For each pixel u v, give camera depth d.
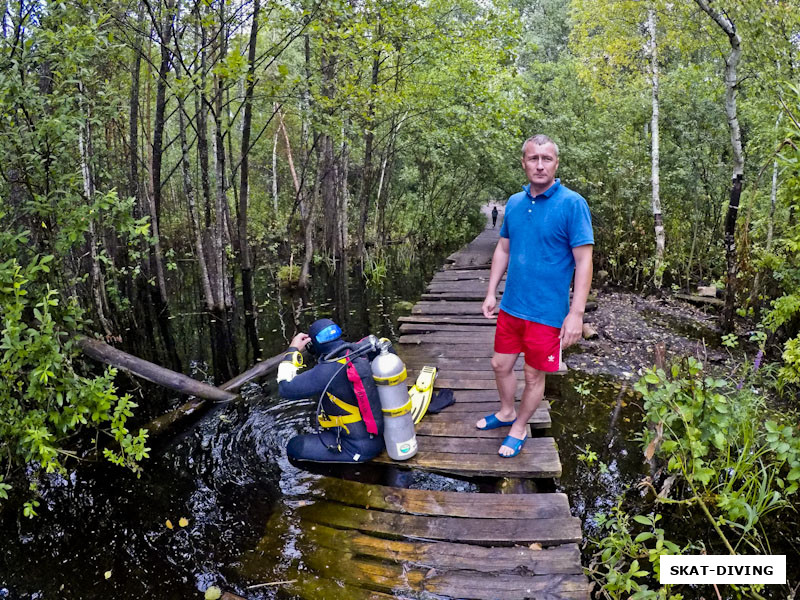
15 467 3.54
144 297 9.20
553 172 2.85
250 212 15.02
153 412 4.57
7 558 2.86
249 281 8.83
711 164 9.63
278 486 3.34
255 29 7.02
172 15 6.75
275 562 2.69
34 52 3.62
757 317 6.98
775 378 4.85
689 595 2.55
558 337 3.03
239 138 16.81
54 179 3.92
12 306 2.96
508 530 2.79
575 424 4.34
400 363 3.29
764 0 5.54
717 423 2.84
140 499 3.32
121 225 3.85
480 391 4.47
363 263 11.85
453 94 10.81
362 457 3.43
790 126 4.34
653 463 3.55
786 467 3.40
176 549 2.87
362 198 11.96
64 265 5.32
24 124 3.94
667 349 6.13
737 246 7.04
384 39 8.03
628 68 11.79
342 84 8.36
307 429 4.11
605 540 2.71
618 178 10.48
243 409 4.57
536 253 2.92
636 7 9.34
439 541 2.76
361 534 2.84
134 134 9.30
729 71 6.16
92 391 3.06
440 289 8.68
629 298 8.76
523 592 2.42
